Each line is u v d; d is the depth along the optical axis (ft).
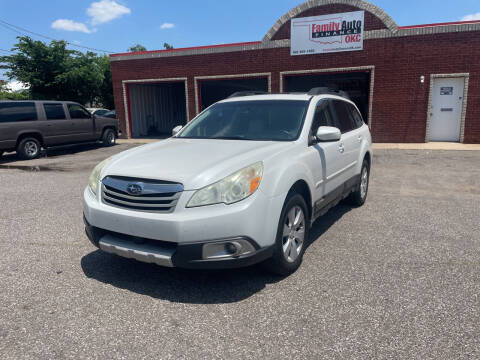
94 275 11.94
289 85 55.93
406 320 9.18
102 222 10.78
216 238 9.63
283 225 11.08
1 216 18.75
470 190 23.15
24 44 74.95
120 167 11.21
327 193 14.64
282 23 49.29
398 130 46.68
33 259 13.25
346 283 11.16
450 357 7.83
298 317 9.41
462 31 42.47
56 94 79.51
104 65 96.22
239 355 8.02
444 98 45.14
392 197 21.84
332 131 12.81
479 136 44.11
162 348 8.29
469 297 10.24
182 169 10.38
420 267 12.20
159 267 12.51
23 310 9.89
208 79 54.70
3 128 37.73
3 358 7.99
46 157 42.16
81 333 8.86
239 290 10.86
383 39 45.37
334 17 46.83
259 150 11.49
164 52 56.29
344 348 8.18
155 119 70.79
